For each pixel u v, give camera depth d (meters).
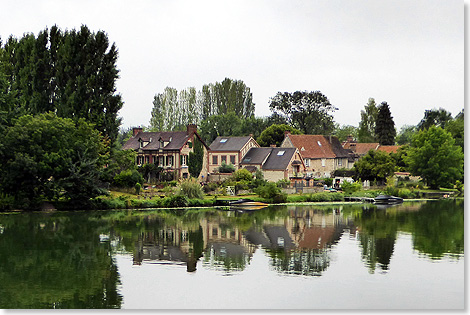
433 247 46.97
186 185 80.06
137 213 69.25
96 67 83.88
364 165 102.94
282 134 134.25
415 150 110.31
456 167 108.38
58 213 66.62
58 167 67.81
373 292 33.66
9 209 66.81
